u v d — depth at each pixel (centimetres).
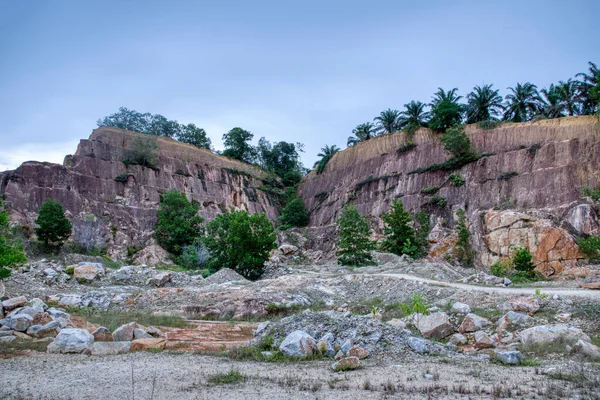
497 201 5081
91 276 3388
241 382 988
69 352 1378
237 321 2403
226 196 7769
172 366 1186
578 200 4394
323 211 7469
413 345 1380
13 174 5625
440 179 5881
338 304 2777
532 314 1859
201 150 8162
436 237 5241
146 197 6594
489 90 6203
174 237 5950
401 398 849
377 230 6206
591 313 1759
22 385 948
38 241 5047
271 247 4234
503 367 1174
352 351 1308
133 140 7062
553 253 4084
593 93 4869
